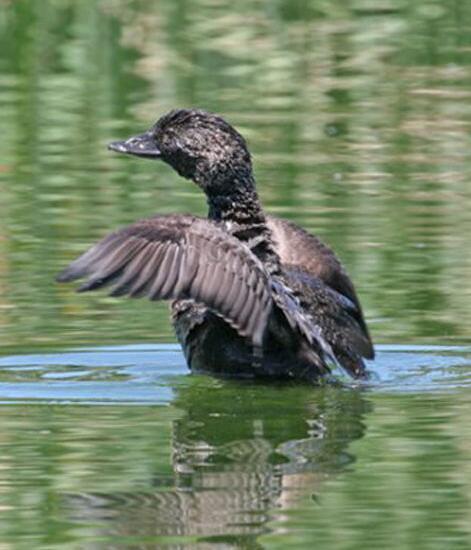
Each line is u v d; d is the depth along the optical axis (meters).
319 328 12.57
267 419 11.61
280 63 25.06
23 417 11.59
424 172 19.64
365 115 22.36
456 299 14.64
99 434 11.20
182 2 28.64
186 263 11.36
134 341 13.62
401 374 12.80
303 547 9.12
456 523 9.49
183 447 10.88
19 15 27.39
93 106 22.69
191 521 9.50
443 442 10.98
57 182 19.14
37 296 14.80
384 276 15.39
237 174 13.02
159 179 19.42
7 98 23.23
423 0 28.69
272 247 12.72
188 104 22.77
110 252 11.17
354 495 10.00
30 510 9.71
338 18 27.72
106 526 9.45
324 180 19.23
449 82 24.14
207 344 12.64
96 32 26.72
